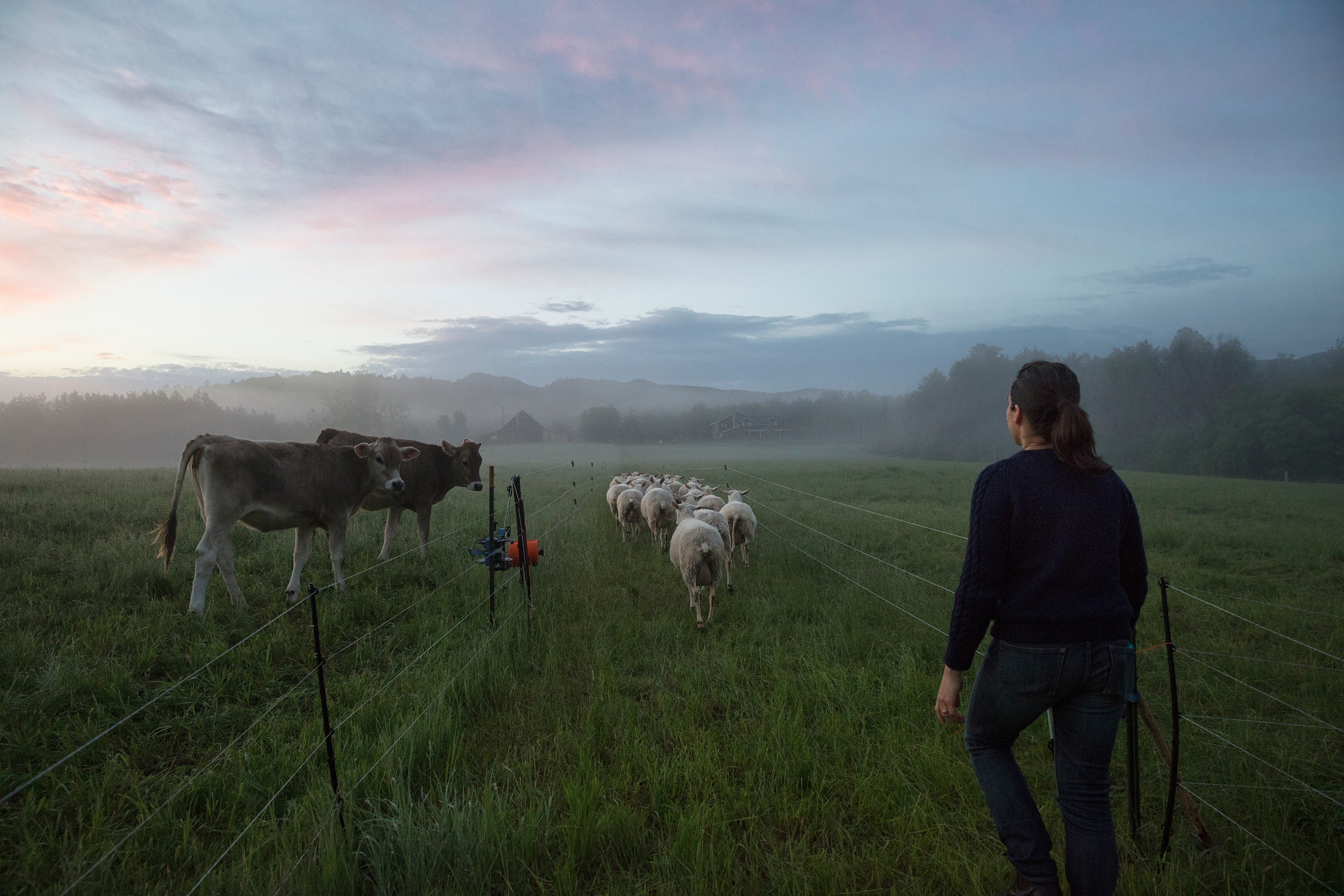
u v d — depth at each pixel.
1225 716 4.59
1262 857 3.10
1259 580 8.88
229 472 6.50
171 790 3.61
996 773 2.49
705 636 6.45
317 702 4.72
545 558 9.29
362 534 10.52
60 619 5.69
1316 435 44.56
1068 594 2.27
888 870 3.01
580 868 3.07
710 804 3.52
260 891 2.77
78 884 2.78
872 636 6.17
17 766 3.69
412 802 3.34
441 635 5.91
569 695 4.97
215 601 6.60
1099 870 2.24
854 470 35.22
